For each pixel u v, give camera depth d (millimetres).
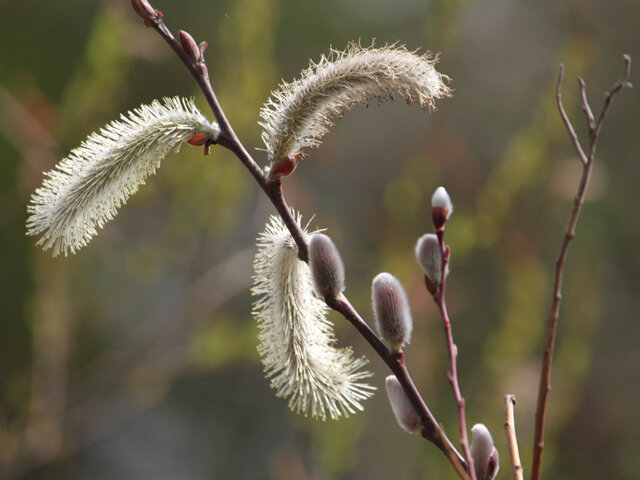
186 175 1528
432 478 1598
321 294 761
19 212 1891
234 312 1843
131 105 1815
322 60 779
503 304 1628
